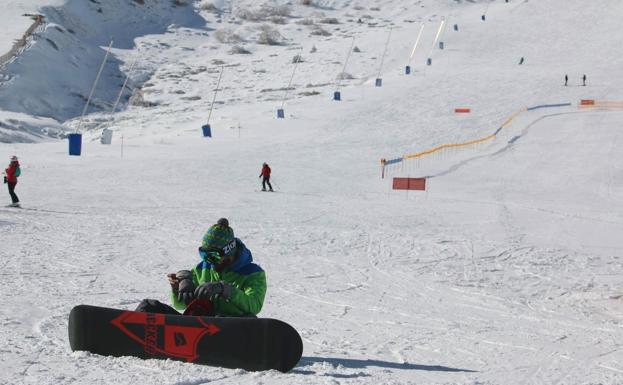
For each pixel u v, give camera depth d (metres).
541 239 25.47
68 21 109.88
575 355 8.75
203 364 6.52
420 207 34.28
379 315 11.89
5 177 28.25
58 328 9.00
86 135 69.06
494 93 79.62
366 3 149.62
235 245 6.80
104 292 12.88
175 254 18.77
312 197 36.84
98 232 22.41
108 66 100.06
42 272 15.05
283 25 132.62
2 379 6.07
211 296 6.44
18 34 96.81
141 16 124.94
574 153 55.59
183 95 90.50
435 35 118.88
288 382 6.09
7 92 80.19
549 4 131.25
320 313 11.88
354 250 20.92
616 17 118.38
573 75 88.38
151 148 54.97
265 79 98.00
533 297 14.88
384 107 73.31
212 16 135.00
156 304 7.02
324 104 76.44
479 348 9.02
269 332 6.37
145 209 29.98
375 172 47.25
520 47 109.75
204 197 34.88
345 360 7.80
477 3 148.00
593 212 35.03
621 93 78.44
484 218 31.05
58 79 88.19
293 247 21.03
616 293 15.48
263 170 38.38
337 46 116.25
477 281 16.70
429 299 14.15
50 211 27.84
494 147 58.00
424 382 6.68
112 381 5.96
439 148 52.78
